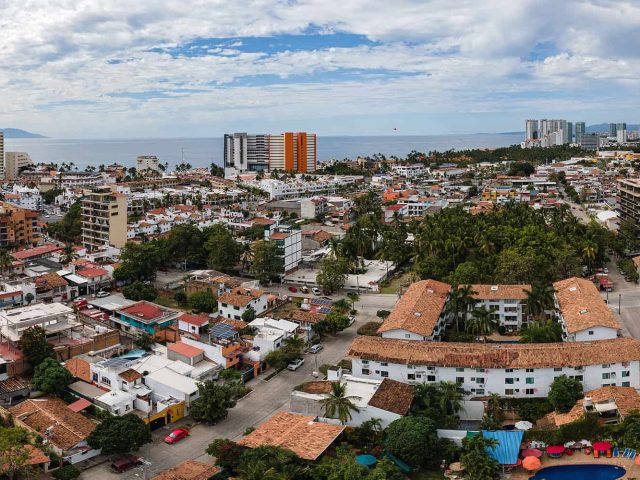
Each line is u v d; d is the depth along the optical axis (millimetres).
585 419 107375
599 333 134750
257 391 133250
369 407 112688
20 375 134500
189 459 106562
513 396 120938
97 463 105312
